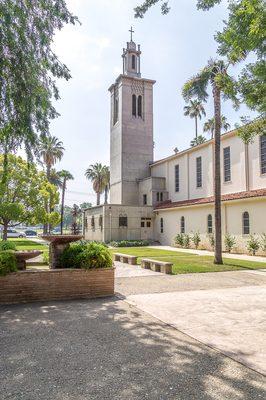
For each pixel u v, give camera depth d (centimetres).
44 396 362
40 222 3494
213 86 1862
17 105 941
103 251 952
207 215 2928
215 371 432
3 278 824
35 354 485
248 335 584
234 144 2819
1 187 2956
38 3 883
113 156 4803
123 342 541
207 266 1641
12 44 862
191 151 3525
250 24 642
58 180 7094
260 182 2517
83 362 457
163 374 421
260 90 845
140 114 4716
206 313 735
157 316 706
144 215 3897
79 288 898
